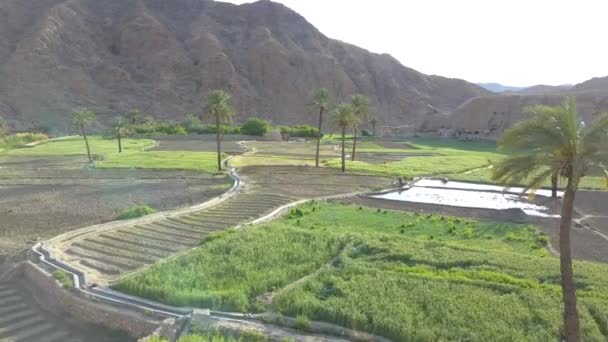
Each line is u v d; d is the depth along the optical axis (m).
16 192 49.78
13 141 100.31
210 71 191.12
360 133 151.50
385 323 17.73
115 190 51.00
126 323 19.77
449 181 60.12
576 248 30.38
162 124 137.50
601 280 22.19
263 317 18.97
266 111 192.25
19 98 146.25
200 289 21.88
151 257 27.55
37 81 155.75
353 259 26.02
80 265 25.73
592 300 19.36
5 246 30.14
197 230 33.91
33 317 21.19
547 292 20.58
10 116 136.88
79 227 35.22
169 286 21.84
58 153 86.81
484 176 63.69
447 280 22.14
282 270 24.03
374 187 53.91
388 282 21.91
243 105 186.50
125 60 192.88
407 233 33.06
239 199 45.59
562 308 18.69
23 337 19.41
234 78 192.75
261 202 43.94
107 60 188.62
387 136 151.00
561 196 49.94
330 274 23.30
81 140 113.19
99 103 161.25
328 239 29.47
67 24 187.38
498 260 25.34
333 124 67.31
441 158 84.38
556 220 38.69
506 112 137.25
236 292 21.02
